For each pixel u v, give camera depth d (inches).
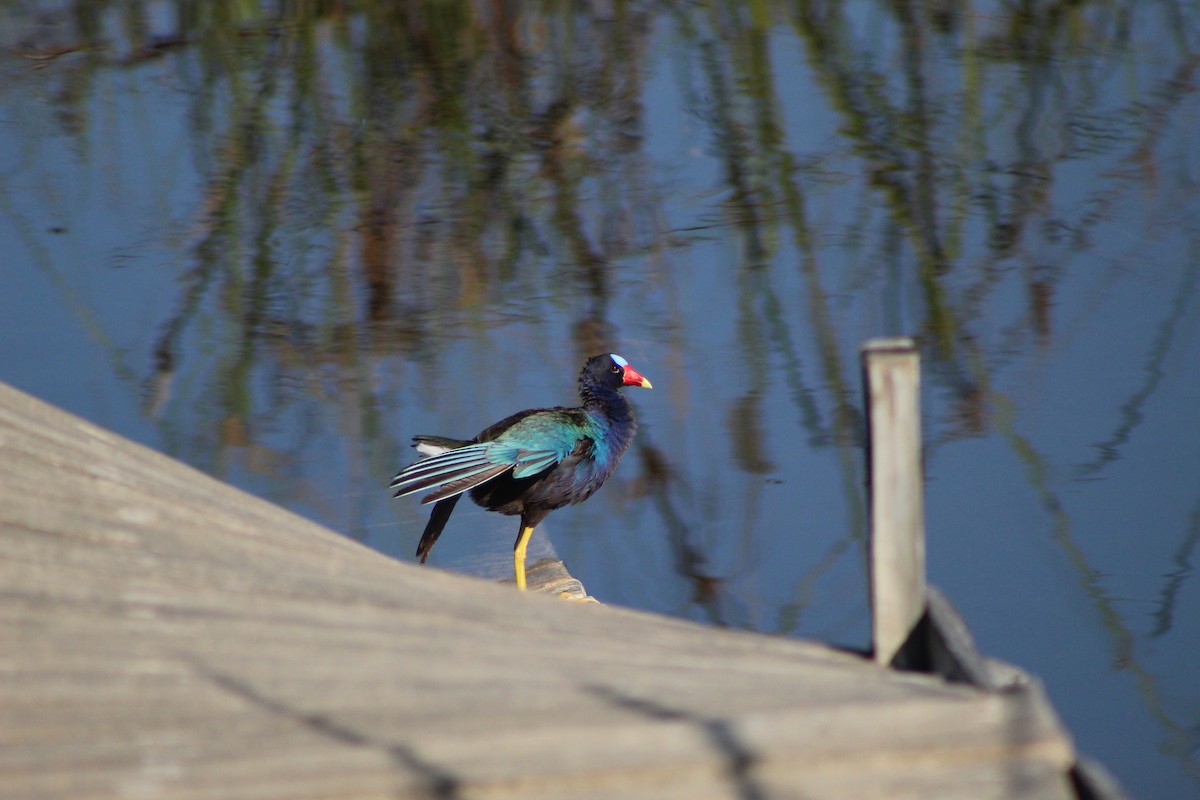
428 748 134.6
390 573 189.3
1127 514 427.5
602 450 410.9
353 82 834.8
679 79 818.2
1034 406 490.3
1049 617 385.1
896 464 176.9
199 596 171.2
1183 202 641.6
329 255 644.1
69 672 150.7
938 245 619.5
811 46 851.4
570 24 901.2
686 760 134.3
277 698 146.7
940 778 135.3
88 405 516.1
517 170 724.7
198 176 724.0
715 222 657.6
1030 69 804.0
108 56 876.6
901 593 179.8
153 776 131.1
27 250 638.5
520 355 552.4
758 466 469.1
